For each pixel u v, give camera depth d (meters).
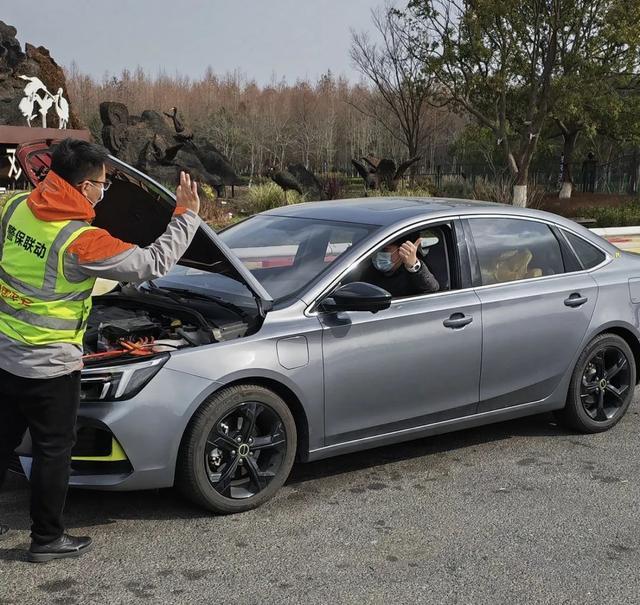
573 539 3.96
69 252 3.23
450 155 50.41
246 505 4.12
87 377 3.69
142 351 3.88
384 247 4.64
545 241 5.36
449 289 4.83
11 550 3.64
